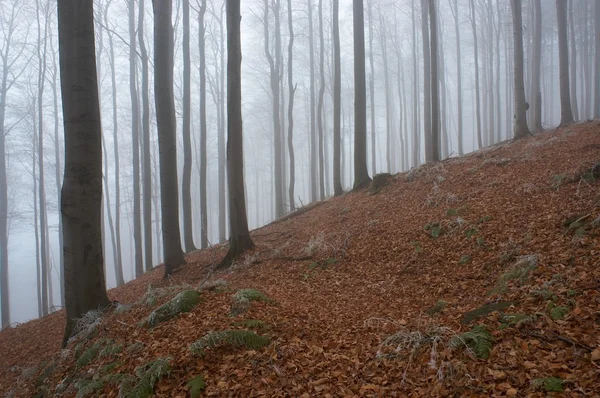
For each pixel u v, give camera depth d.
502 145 15.59
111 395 4.68
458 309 5.69
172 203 12.32
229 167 11.40
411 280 7.64
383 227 10.65
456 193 11.04
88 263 7.81
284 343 5.11
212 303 6.52
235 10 10.60
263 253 11.46
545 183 9.30
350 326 5.74
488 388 3.61
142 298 8.12
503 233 7.82
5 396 6.93
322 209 15.97
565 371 3.58
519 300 5.22
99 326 7.10
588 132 13.06
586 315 4.30
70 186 7.67
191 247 16.86
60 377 6.03
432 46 15.77
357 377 4.30
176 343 5.38
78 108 7.58
